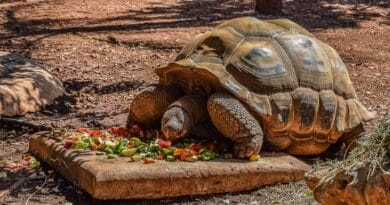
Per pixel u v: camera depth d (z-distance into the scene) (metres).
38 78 6.89
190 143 5.37
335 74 5.48
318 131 5.36
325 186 3.89
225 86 5.19
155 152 5.18
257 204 4.92
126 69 8.08
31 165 5.45
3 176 5.30
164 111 5.50
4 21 11.70
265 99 5.22
